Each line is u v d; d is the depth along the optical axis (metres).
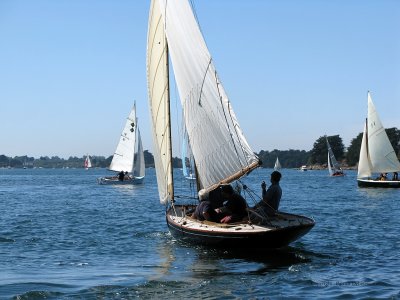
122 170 92.00
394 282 16.89
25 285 16.78
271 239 20.34
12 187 88.81
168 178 27.72
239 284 16.81
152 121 28.47
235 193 22.50
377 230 29.05
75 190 77.38
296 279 17.33
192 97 25.12
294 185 93.69
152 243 24.94
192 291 16.11
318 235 26.88
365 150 74.44
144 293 15.91
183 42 25.28
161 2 26.00
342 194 64.50
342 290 15.98
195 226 22.39
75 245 24.55
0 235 27.72
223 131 24.20
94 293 15.88
